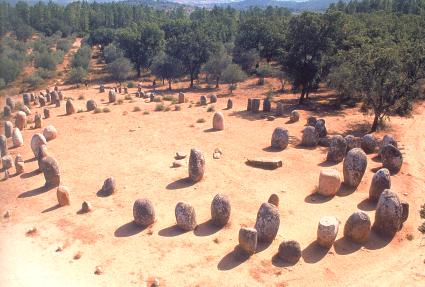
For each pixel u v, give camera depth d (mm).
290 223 22844
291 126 40938
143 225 22391
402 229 22484
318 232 20578
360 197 25891
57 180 27297
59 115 45219
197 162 27438
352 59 40031
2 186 27609
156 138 36844
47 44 105938
